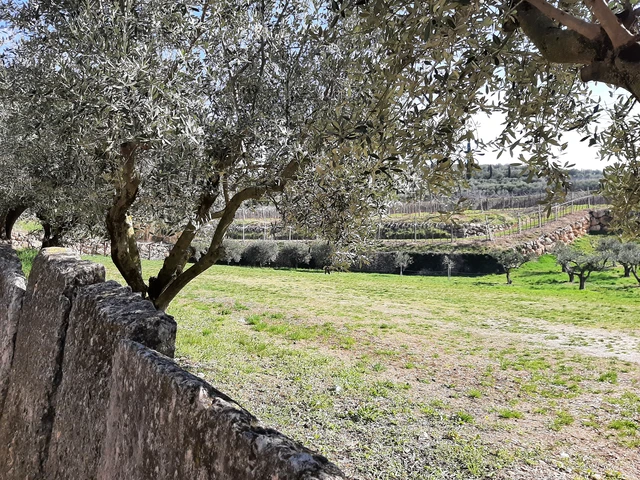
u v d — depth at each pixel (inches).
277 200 272.8
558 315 988.6
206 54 208.7
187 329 616.4
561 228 2315.5
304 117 213.0
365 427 335.6
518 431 353.1
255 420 62.3
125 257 278.7
